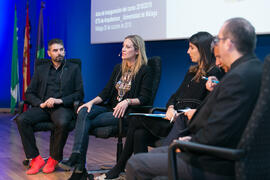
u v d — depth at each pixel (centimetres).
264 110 117
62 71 318
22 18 734
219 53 143
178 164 143
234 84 128
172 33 391
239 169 122
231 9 335
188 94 236
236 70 131
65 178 267
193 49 234
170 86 418
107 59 523
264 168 126
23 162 302
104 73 530
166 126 228
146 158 154
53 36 657
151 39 413
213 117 132
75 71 322
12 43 738
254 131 119
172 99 249
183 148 139
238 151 119
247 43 137
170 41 416
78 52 586
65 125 275
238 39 136
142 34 423
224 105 129
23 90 663
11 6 736
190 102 231
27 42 667
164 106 427
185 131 201
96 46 544
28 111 289
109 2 468
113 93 295
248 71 129
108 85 297
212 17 352
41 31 641
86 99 572
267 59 117
